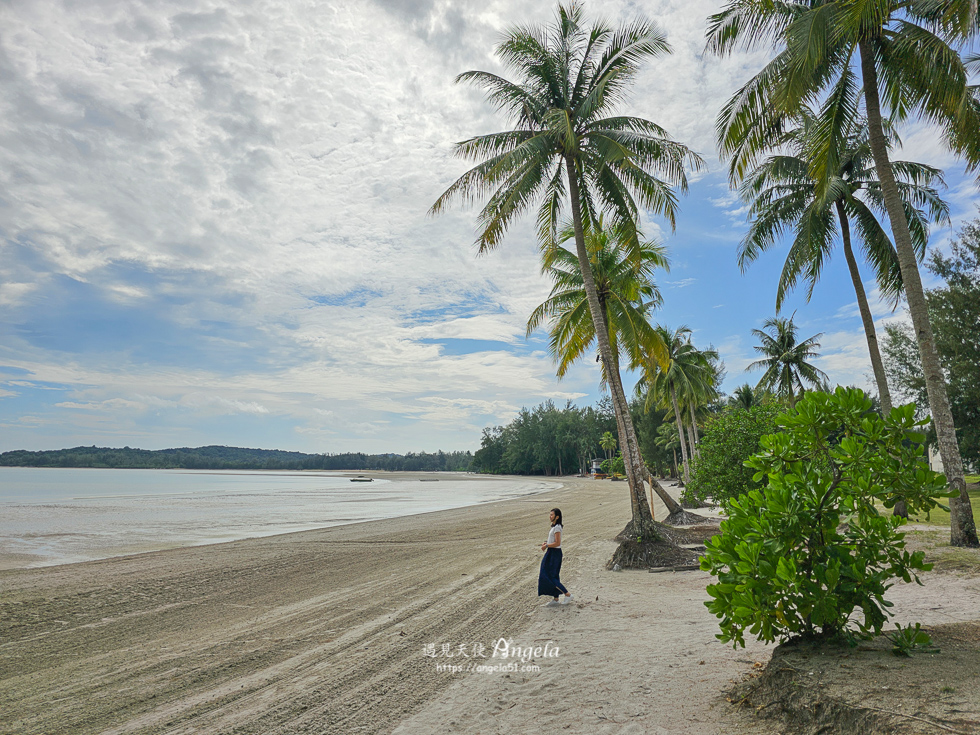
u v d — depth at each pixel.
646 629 7.10
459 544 16.88
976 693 3.21
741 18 12.06
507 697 4.98
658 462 72.25
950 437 10.98
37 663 6.37
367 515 28.94
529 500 42.16
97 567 13.16
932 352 11.31
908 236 11.65
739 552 4.22
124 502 38.66
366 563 13.51
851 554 4.39
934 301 29.81
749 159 13.29
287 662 6.23
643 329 19.11
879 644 4.39
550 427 131.75
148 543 17.81
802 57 10.62
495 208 15.49
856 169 16.97
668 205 15.17
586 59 15.11
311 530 21.56
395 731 4.38
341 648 6.73
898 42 11.24
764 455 5.00
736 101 12.88
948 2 10.36
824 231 17.42
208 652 6.68
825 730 3.36
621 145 14.35
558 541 9.09
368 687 5.39
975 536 10.58
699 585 10.07
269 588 10.64
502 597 9.49
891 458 4.36
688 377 32.59
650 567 11.95
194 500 41.91
